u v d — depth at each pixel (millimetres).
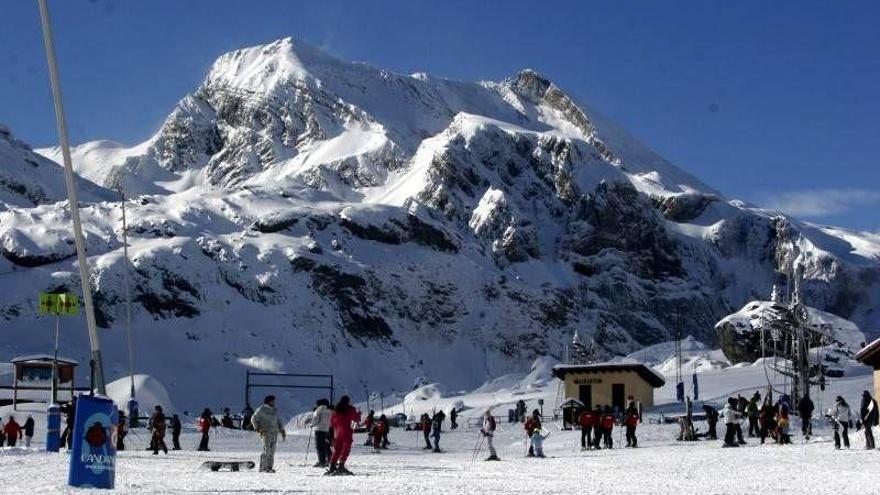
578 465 35500
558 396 97375
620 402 83062
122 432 50500
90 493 20797
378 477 27828
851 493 22547
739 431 47594
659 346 163000
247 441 67375
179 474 28953
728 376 106688
